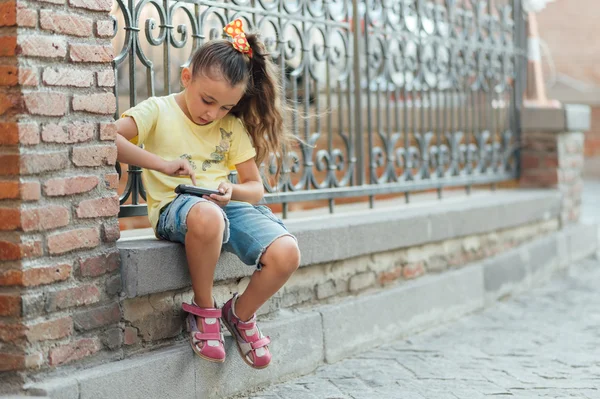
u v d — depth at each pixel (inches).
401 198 249.4
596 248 306.2
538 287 255.4
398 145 286.0
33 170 112.3
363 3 202.8
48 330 115.3
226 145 138.4
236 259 146.6
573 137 289.9
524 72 282.5
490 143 273.6
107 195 124.4
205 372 137.8
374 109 281.6
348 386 153.1
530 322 209.0
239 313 138.1
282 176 172.6
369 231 181.0
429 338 191.6
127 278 126.2
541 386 153.9
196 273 130.3
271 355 152.1
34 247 113.0
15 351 112.8
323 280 173.3
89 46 120.3
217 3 153.4
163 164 128.0
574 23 733.9
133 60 137.6
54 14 114.7
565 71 738.2
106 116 123.9
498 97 267.3
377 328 182.5
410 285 195.8
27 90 111.3
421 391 150.3
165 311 135.5
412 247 201.2
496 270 231.8
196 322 134.4
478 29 254.2
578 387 153.4
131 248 127.3
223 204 131.0
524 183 282.0
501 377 160.1
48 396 111.1
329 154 188.1
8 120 111.2
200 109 130.0
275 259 132.6
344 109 279.6
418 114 283.3
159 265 129.8
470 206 221.9
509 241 247.0
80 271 120.1
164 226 131.0
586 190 573.0
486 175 257.1
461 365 168.4
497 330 200.4
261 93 139.9
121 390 122.1
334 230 170.4
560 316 215.8
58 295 116.6
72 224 119.2
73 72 118.1
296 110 156.3
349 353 174.2
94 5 121.0
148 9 285.7
